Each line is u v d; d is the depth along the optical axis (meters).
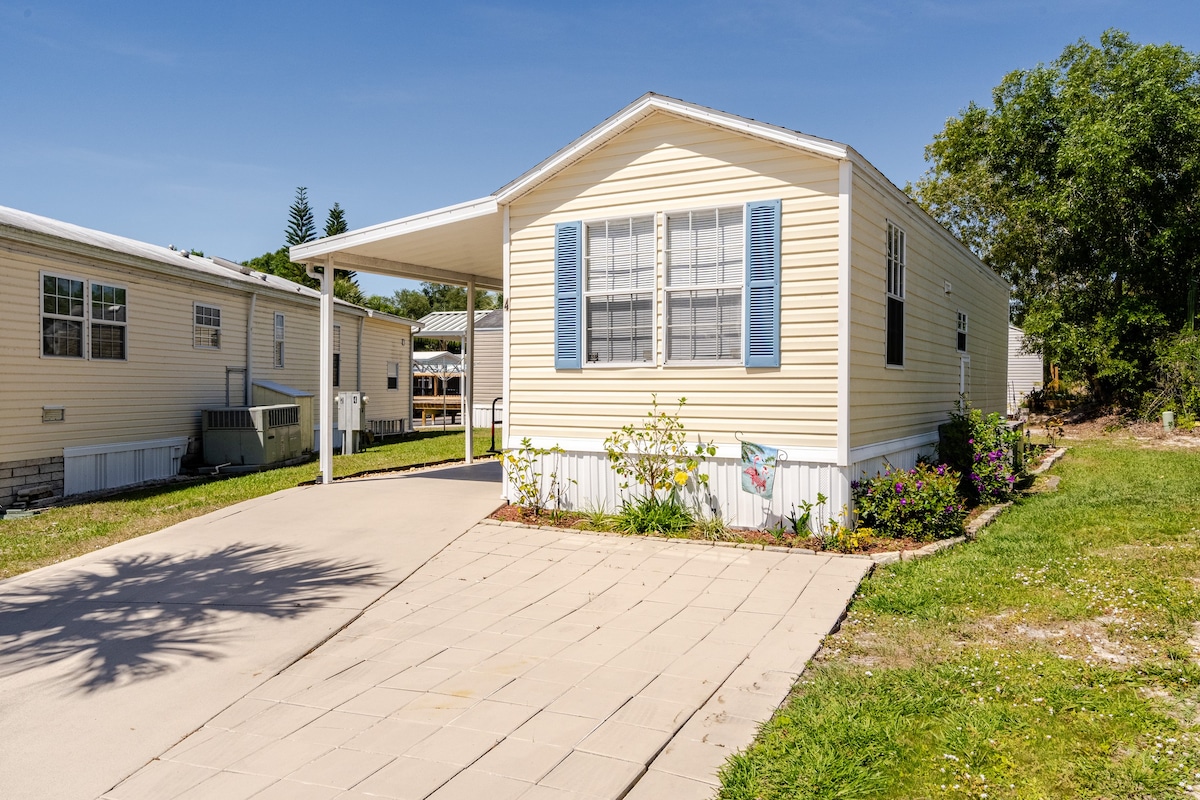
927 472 7.94
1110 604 5.46
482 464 13.84
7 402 11.02
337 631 5.44
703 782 3.43
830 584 6.21
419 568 6.87
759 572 6.54
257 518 8.68
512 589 6.27
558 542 7.59
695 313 8.06
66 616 5.75
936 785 3.36
